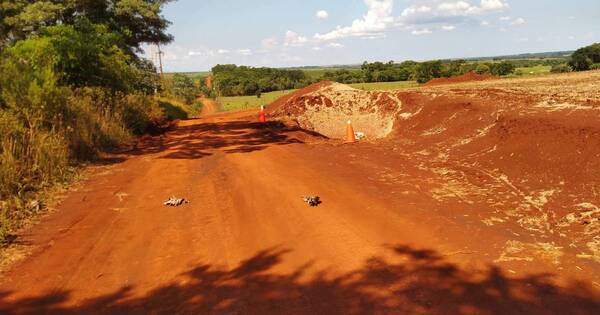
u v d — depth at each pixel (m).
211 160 10.28
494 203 6.12
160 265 4.74
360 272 4.39
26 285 4.34
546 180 6.55
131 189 7.74
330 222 5.79
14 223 5.87
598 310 3.54
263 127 16.56
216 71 124.62
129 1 23.19
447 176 7.71
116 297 4.09
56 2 21.91
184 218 6.21
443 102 13.63
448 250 4.76
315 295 3.98
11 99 9.15
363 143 12.02
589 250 4.55
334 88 22.44
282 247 5.10
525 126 8.48
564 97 11.16
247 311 3.76
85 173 8.87
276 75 103.44
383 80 80.81
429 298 3.83
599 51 48.81
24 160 7.70
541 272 4.18
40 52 12.93
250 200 6.92
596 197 5.62
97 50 14.47
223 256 4.93
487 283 4.04
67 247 5.23
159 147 12.38
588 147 6.65
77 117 10.70
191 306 3.88
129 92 16.50
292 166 9.24
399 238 5.16
